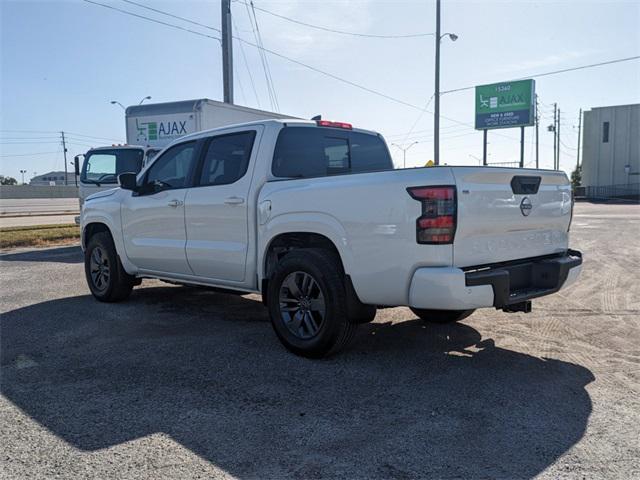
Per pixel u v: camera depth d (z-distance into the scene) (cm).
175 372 446
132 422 355
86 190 1382
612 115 5334
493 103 4341
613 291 774
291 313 493
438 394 398
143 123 1402
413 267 406
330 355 476
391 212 412
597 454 311
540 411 368
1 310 665
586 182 5525
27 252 1295
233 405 381
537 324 595
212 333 560
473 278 398
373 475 291
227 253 542
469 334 556
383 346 515
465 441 327
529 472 293
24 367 460
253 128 542
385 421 354
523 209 452
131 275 690
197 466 301
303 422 354
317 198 460
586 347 511
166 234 611
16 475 292
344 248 443
